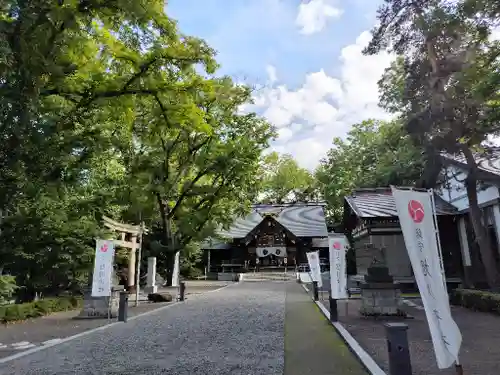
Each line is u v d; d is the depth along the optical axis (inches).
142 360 249.8
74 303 585.0
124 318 428.8
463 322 394.9
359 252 853.2
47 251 536.7
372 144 1337.4
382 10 505.7
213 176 982.4
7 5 289.0
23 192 390.0
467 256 735.1
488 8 427.8
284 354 263.0
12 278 458.6
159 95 438.9
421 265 200.2
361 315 445.1
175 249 925.2
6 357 261.9
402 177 900.6
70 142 411.8
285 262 1537.9
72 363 244.2
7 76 284.5
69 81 410.0
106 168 695.1
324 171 1844.2
